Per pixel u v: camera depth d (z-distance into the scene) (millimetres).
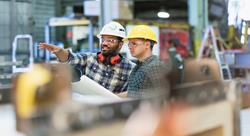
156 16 15008
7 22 9938
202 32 9234
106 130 694
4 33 9883
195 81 902
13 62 6684
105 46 3023
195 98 852
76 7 12883
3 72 6621
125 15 10484
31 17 10406
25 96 729
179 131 814
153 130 771
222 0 10406
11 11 9984
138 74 2342
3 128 776
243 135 3668
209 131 892
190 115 838
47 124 625
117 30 3033
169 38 8617
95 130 674
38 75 748
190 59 942
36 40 10883
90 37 8461
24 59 7312
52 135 619
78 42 9188
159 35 8328
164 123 793
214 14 10633
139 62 2494
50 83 758
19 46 9320
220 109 918
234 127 967
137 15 14898
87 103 708
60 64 827
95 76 3031
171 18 15008
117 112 719
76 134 644
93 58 3078
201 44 8328
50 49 3100
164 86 837
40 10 11406
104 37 3027
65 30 10047
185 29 9062
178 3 14586
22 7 10227
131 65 3047
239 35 9062
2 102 987
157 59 2346
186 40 9039
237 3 9242
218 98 911
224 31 10148
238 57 7801
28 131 634
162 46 8406
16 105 758
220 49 8375
